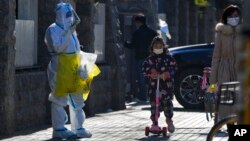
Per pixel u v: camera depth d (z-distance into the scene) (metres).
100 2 37.88
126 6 45.69
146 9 46.41
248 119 7.06
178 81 37.22
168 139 24.30
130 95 43.28
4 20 24.97
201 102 36.81
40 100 28.64
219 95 15.31
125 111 36.47
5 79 24.95
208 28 69.69
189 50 37.34
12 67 25.33
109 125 28.98
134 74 43.66
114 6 38.78
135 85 43.62
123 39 43.88
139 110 37.09
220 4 72.00
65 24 24.20
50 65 24.55
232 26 25.91
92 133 26.12
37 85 28.36
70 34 24.30
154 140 23.98
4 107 24.95
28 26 28.75
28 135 25.28
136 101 42.50
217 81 26.20
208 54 37.03
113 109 37.22
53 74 24.42
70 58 24.27
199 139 24.27
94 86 34.19
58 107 24.47
